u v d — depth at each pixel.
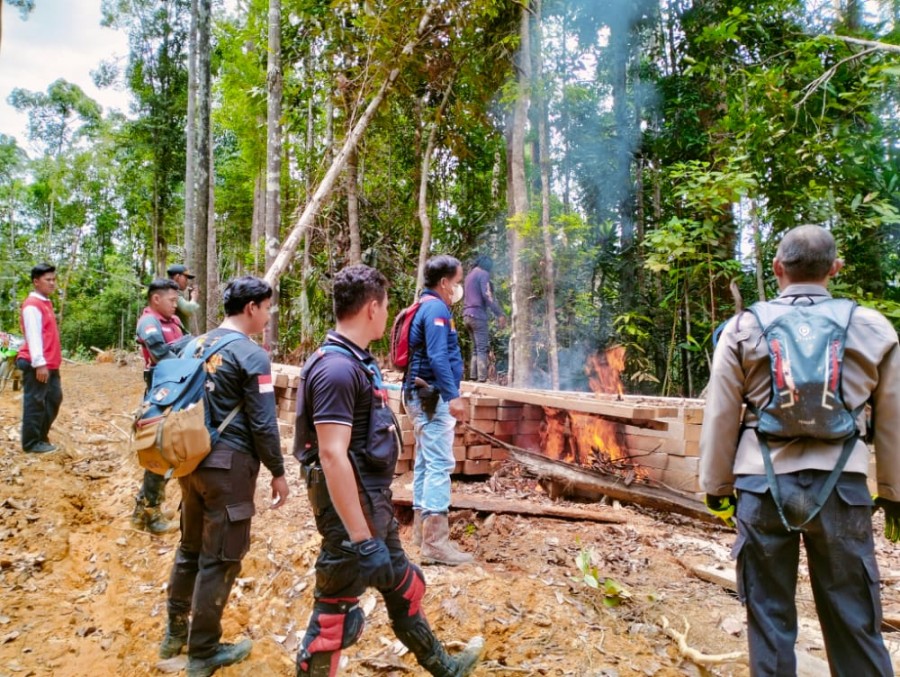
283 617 3.14
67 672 2.87
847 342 1.94
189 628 2.83
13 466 5.41
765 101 6.57
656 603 3.14
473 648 2.47
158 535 4.32
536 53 8.83
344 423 2.02
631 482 4.51
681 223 7.18
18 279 28.25
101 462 6.20
